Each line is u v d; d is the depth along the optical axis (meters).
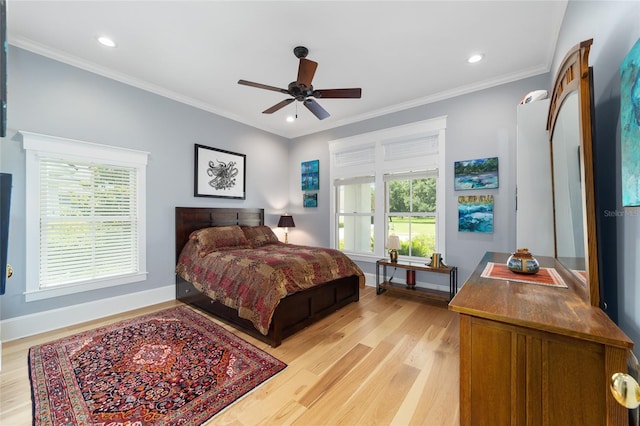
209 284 3.01
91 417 1.54
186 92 3.65
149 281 3.44
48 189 2.71
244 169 4.65
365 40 2.51
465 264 3.50
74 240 2.87
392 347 2.37
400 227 4.14
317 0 2.02
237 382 1.88
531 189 2.21
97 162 3.01
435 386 1.84
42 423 1.50
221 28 2.35
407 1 2.03
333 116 4.48
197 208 3.94
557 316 0.93
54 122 2.73
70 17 2.22
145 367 2.04
